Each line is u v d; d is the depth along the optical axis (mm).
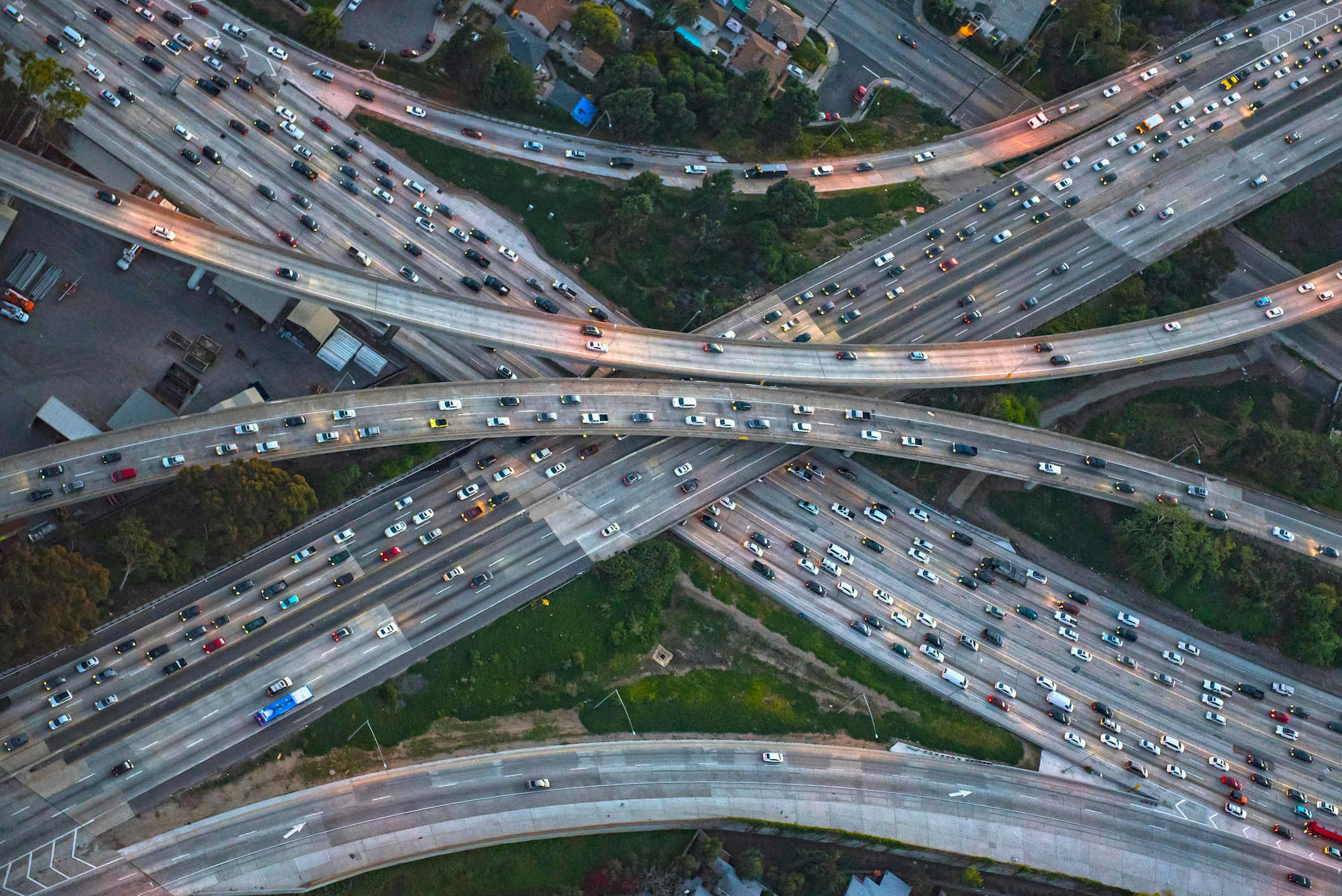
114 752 199375
